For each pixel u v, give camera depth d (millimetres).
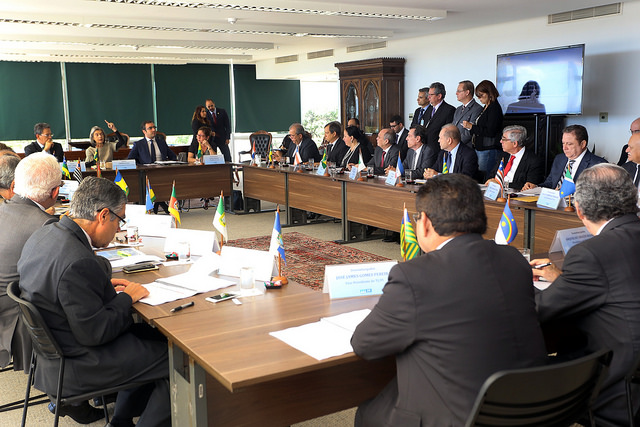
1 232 2502
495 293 1528
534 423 1526
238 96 14617
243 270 2344
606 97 7816
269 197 7859
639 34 7367
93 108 13211
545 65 8078
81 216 2338
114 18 7711
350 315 2057
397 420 1585
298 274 5086
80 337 2074
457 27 9289
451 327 1496
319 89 15516
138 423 2254
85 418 2691
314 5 7020
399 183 5730
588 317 1941
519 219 4441
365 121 11062
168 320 2064
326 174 6840
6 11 7102
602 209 1980
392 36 10125
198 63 14109
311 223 7625
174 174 8219
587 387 1588
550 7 7637
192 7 6980
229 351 1772
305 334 1889
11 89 12406
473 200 1636
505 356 1501
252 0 6625
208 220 8070
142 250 3203
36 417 2803
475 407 1396
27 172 2666
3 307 2451
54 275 2074
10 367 3006
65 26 8227
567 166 4859
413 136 6441
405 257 2602
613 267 1864
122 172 7848
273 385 2029
